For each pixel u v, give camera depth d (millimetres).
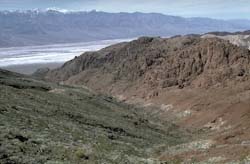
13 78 88438
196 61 126438
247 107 81688
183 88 118562
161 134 67750
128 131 59875
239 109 82812
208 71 119438
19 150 25266
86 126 52125
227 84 107438
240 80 106812
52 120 46844
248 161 33656
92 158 29234
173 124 92438
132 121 73750
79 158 27938
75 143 35031
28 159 23797
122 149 41438
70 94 84062
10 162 22391
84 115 61219
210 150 41312
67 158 27172
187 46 151125
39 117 45594
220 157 37125
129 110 94875
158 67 139500
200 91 109688
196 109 97062
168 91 120500
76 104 72938
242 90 98438
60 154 27641
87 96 87500
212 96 101562
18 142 27188
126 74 153625
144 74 145000
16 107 47906
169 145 51188
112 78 156625
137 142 51750
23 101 55812
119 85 147500
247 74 109688
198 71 123875
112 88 148250
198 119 90688
